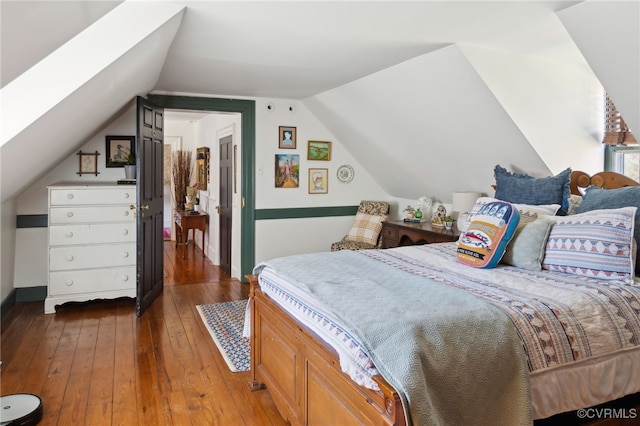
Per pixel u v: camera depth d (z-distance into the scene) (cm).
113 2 179
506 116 329
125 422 238
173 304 451
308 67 382
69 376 289
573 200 294
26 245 451
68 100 249
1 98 235
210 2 238
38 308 432
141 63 296
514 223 253
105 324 389
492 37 295
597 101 364
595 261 224
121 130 476
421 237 453
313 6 243
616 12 230
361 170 602
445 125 391
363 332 154
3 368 300
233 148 567
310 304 198
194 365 310
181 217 711
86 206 424
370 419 148
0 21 122
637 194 242
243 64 375
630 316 197
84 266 427
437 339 154
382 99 427
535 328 174
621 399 198
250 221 542
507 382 160
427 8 246
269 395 271
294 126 558
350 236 561
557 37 294
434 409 139
